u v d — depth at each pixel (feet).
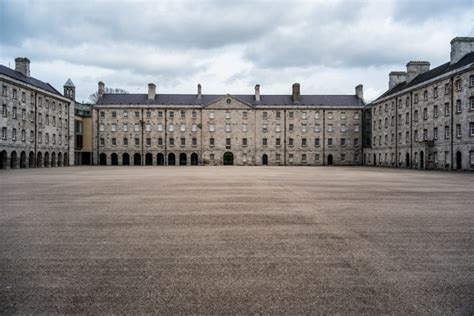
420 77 173.58
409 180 73.82
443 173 108.37
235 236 23.44
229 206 35.88
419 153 157.07
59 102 193.36
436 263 18.12
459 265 17.83
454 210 33.73
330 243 21.80
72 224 27.09
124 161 227.61
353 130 233.35
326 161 232.73
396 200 40.68
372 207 35.40
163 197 43.06
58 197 43.04
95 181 69.05
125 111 226.79
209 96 241.96
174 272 16.70
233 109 230.27
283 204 37.35
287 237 23.24
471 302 13.58
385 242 22.07
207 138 228.63
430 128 150.30
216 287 14.93
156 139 227.20
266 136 231.71
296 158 232.12
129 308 13.00
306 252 19.94
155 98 235.40
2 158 145.18
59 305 13.25
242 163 230.07
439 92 143.43
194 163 230.07
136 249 20.48
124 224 27.09
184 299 13.76
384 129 198.90
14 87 151.23
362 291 14.58
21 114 156.35
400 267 17.51
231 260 18.49
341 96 247.09
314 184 62.64
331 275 16.37
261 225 26.78
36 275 16.30
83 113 240.12
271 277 16.08
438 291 14.61
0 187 55.98
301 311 12.78
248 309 12.93
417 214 31.53
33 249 20.44
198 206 35.86
